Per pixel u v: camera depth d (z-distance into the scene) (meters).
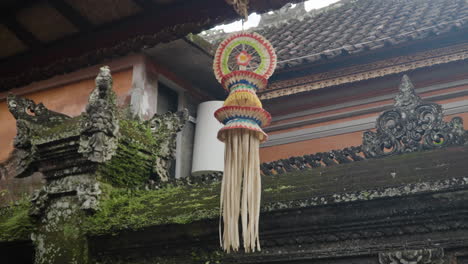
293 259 4.60
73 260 5.28
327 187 4.59
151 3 5.24
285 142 10.30
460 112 8.95
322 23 12.14
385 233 4.33
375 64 9.37
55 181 5.66
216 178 5.55
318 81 9.81
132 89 9.43
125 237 5.18
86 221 5.34
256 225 4.23
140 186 5.82
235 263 4.79
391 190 4.21
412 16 10.33
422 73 9.21
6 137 10.07
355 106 9.84
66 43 5.84
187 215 4.87
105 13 5.43
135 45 5.51
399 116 4.91
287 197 4.64
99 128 5.41
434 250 4.16
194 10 5.14
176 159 9.98
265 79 4.59
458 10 9.55
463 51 8.73
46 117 5.93
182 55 9.64
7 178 9.37
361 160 4.91
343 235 4.46
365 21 11.09
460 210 4.08
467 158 4.32
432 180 4.13
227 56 4.73
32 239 5.59
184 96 10.43
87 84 9.87
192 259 4.97
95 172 5.49
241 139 4.42
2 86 6.30
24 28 5.74
